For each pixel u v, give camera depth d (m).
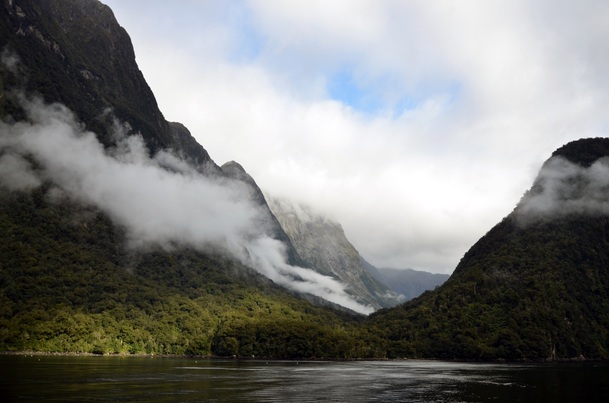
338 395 112.75
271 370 187.75
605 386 131.88
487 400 106.31
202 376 150.88
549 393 117.44
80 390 104.81
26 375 128.00
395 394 116.00
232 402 98.38
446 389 125.75
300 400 103.81
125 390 108.75
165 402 95.19
